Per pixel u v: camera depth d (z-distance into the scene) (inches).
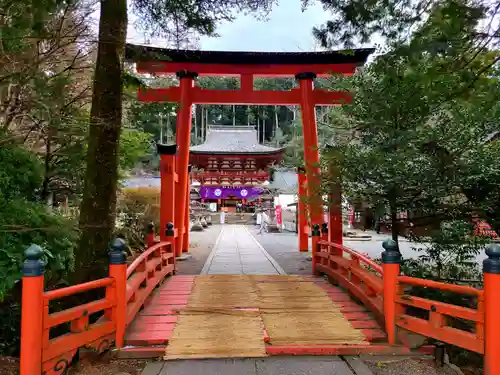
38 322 120.4
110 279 159.9
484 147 201.9
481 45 133.7
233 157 1250.6
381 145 198.8
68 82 177.5
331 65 401.7
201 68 404.8
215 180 1481.3
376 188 215.2
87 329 144.9
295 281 275.6
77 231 195.5
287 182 1263.5
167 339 165.2
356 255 215.8
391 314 167.6
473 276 221.0
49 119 176.6
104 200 193.3
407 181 198.5
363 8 154.2
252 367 144.4
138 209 469.4
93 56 213.6
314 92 405.1
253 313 200.1
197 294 236.2
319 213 288.4
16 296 189.5
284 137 1528.1
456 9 118.0
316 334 171.6
